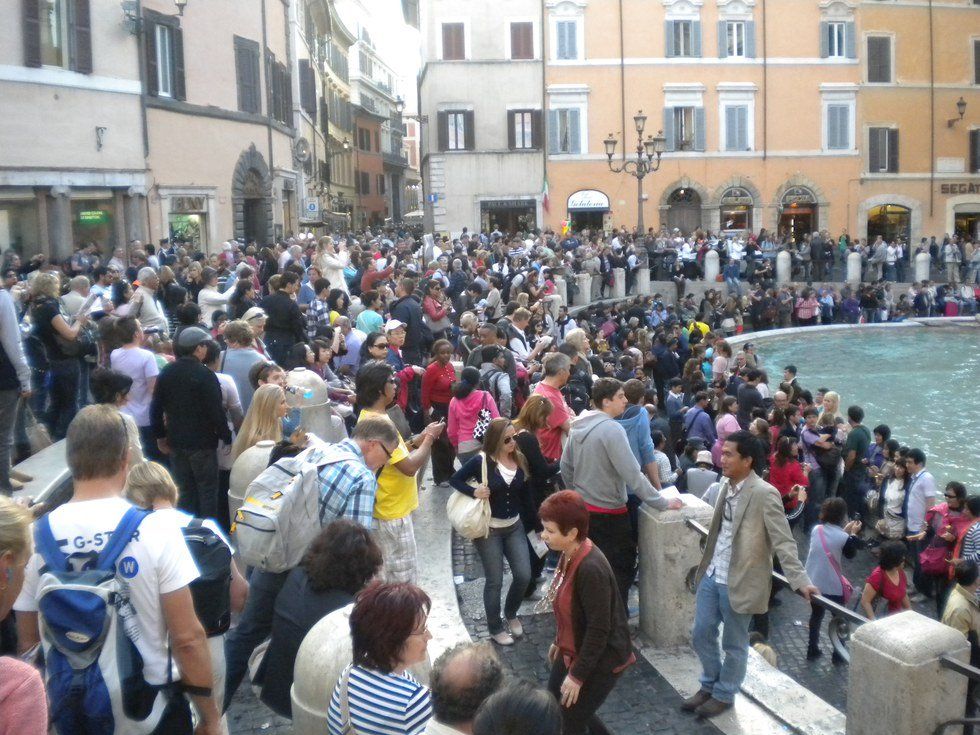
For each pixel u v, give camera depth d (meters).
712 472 11.91
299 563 4.84
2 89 19.94
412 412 11.06
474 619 7.80
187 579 3.83
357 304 14.27
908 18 45.88
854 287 38.06
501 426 7.02
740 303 34.47
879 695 5.47
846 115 45.59
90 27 22.33
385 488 6.34
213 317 12.35
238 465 6.74
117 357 8.45
